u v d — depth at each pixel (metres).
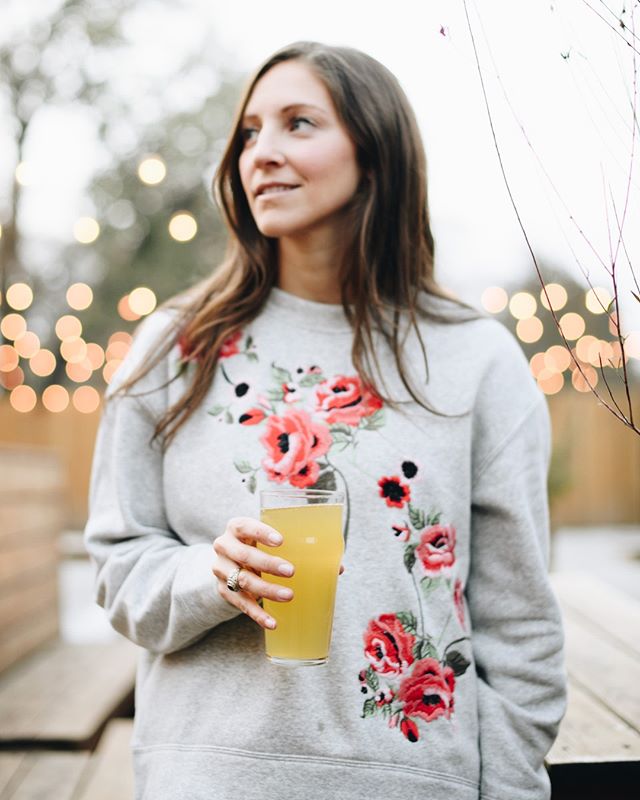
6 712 3.06
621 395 12.27
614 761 1.54
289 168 1.49
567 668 2.21
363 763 1.31
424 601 1.39
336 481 1.42
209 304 1.57
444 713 1.36
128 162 13.71
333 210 1.53
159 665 1.43
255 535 1.17
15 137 12.66
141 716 1.41
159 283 13.71
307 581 1.18
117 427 1.51
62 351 9.20
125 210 13.95
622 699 1.94
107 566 1.44
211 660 1.37
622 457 12.47
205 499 1.44
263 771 1.30
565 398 12.42
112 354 9.30
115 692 3.31
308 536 1.18
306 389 1.50
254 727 1.31
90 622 5.70
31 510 4.13
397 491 1.42
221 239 14.01
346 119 1.53
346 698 1.32
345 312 1.57
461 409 1.48
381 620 1.37
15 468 3.92
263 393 1.50
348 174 1.54
